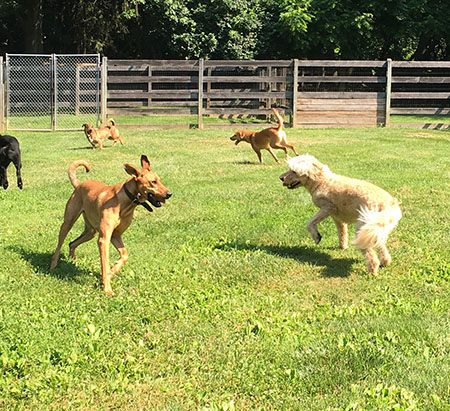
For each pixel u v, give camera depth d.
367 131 13.64
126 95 14.68
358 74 23.39
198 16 20.98
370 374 2.92
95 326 3.44
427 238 5.19
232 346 3.21
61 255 4.71
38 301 3.80
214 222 5.72
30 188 7.26
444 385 2.80
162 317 3.58
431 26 19.70
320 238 4.75
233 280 4.28
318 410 2.63
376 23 20.45
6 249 4.79
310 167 4.70
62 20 21.41
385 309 3.75
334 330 3.42
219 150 10.59
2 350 3.11
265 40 20.98
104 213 3.99
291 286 4.16
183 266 4.52
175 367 3.00
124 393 2.79
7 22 22.31
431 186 7.21
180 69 14.53
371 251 4.37
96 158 9.63
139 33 21.72
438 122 15.76
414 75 23.30
